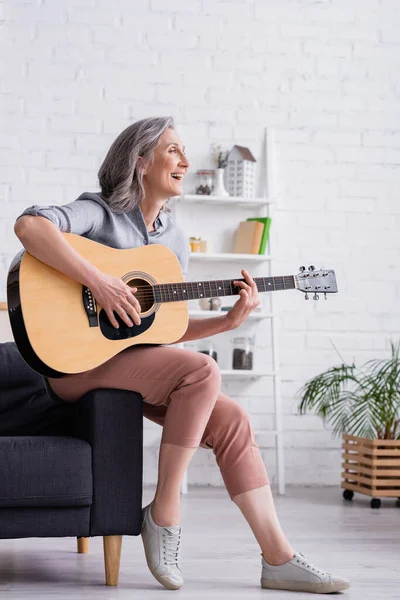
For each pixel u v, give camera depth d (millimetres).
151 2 4871
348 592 2389
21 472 2268
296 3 5012
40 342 2273
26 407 2701
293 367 4941
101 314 2344
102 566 2709
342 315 4996
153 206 2561
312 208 4996
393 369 4469
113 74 4820
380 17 5090
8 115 4723
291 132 4992
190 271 4879
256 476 2404
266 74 4977
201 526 3504
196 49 4910
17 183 4719
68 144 4770
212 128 4914
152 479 4766
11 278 2318
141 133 2498
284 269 4953
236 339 4762
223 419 2416
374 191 5043
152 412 2592
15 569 2645
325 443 4926
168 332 2445
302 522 3662
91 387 2410
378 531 3480
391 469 4254
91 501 2350
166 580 2387
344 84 5047
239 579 2541
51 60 4770
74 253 2291
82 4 4801
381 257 5035
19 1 4750
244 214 4953
